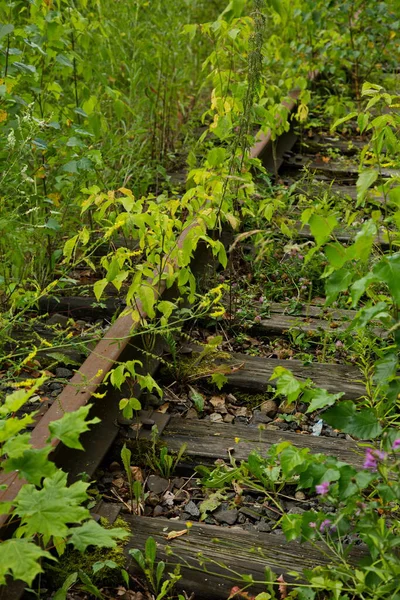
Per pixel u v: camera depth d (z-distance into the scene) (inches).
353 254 122.8
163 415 146.7
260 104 223.9
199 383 159.3
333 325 175.3
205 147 261.4
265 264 199.3
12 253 169.0
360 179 122.9
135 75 255.8
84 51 244.2
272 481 129.2
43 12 194.2
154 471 136.4
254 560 116.9
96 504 125.9
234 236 203.5
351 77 329.7
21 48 203.2
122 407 136.6
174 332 167.3
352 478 107.4
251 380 157.8
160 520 124.0
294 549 119.0
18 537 98.0
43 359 160.7
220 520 126.3
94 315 177.8
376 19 317.7
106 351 149.6
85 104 199.0
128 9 283.4
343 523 110.7
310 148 274.2
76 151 193.0
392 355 122.6
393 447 103.9
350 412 115.8
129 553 115.9
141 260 195.6
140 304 166.6
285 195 220.4
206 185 176.9
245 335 173.9
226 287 157.9
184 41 302.5
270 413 152.5
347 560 116.3
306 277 194.5
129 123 257.0
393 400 122.0
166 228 154.3
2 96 167.9
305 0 307.9
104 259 149.8
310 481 112.2
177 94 283.7
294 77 294.4
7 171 164.1
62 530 92.3
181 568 115.8
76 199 196.7
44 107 198.7
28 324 170.7
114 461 137.3
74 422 97.2
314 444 140.6
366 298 184.2
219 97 209.9
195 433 143.4
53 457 125.3
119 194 213.3
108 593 113.7
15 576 87.9
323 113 298.7
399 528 118.0
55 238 192.9
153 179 242.4
